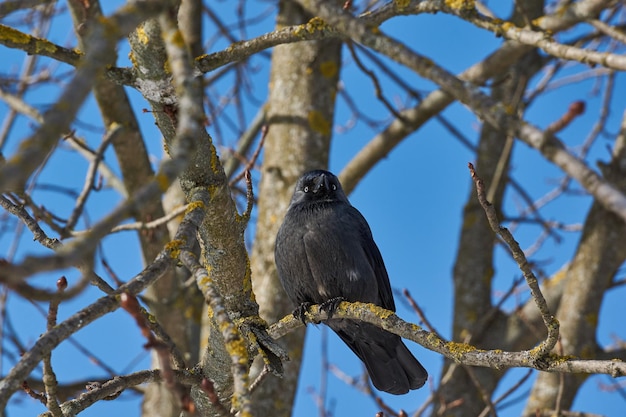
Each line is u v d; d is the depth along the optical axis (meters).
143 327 4.84
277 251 11.54
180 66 4.89
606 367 6.14
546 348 6.38
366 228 11.59
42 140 3.69
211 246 7.55
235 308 7.81
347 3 8.62
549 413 13.09
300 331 12.92
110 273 11.53
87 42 4.23
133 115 13.07
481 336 14.66
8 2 5.60
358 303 7.80
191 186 7.29
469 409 14.16
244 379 5.02
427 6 7.85
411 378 10.99
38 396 7.46
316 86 14.07
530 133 6.10
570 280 14.23
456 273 15.58
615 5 15.22
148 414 13.66
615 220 14.12
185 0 14.90
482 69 14.30
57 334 5.21
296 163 13.67
